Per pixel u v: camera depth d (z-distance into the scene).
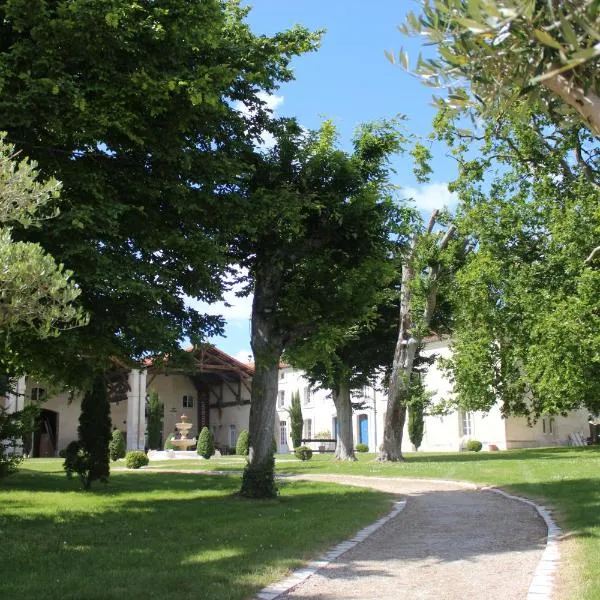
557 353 22.31
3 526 11.29
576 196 23.94
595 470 19.06
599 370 22.64
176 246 11.84
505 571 7.77
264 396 15.48
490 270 26.64
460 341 29.81
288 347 16.77
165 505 14.27
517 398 29.30
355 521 11.54
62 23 10.05
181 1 11.25
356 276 15.68
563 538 9.29
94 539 9.85
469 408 29.25
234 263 14.62
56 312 5.64
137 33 10.93
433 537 10.26
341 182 14.80
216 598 6.45
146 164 12.21
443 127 23.95
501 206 26.83
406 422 48.34
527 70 3.53
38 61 10.11
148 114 11.43
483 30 3.24
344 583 7.39
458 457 31.89
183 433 46.22
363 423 51.75
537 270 25.91
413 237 27.92
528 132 23.33
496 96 3.79
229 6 15.05
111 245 11.34
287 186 14.31
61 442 48.94
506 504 13.90
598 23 3.04
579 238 23.22
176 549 9.00
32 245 5.48
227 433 58.66
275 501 14.63
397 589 7.12
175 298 11.91
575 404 24.28
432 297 29.16
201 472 27.09
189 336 12.62
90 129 10.44
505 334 27.77
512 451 36.66
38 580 7.23
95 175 10.66
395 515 12.74
